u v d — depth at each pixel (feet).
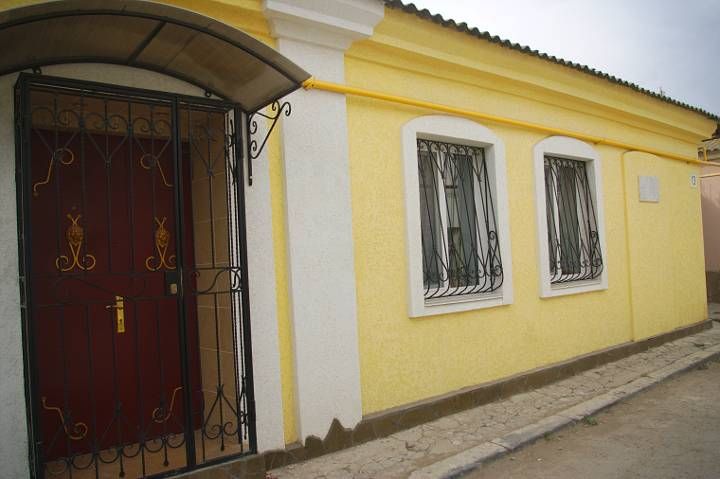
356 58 15.02
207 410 13.69
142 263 13.33
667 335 26.13
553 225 21.54
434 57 16.35
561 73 20.34
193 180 13.98
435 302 16.61
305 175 13.44
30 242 9.29
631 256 24.57
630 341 24.20
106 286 12.79
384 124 15.56
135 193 13.24
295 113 13.38
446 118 16.98
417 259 15.89
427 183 17.31
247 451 11.71
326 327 13.61
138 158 13.28
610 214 23.85
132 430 12.96
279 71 10.71
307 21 13.32
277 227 13.10
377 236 15.25
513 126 19.48
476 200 18.57
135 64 11.25
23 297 9.78
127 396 12.96
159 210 13.60
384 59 15.53
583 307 21.94
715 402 17.67
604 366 21.98
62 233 12.24
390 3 14.43
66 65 10.66
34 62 10.11
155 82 11.62
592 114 23.13
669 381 20.24
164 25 9.82
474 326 17.60
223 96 12.23
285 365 13.08
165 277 11.05
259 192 12.72
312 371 13.29
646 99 24.67
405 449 13.73
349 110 14.82
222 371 13.04
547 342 20.12
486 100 18.67
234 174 11.94
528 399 17.79
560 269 21.57
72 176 12.42
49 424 11.91
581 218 23.02
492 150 18.51
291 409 13.16
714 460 13.02
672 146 28.60
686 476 12.23
